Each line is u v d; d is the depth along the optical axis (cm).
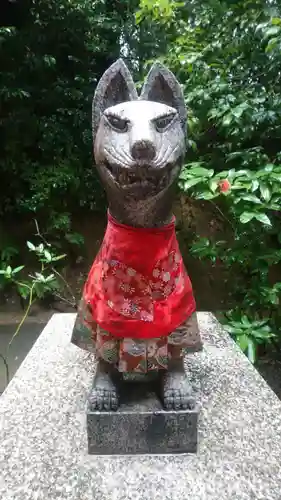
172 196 102
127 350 107
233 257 185
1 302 307
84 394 133
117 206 102
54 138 295
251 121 179
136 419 106
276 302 185
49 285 225
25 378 144
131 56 292
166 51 236
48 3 279
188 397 109
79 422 120
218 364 152
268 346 238
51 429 117
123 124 96
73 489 95
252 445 109
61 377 144
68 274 309
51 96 296
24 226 307
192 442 107
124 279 105
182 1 217
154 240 103
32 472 101
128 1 298
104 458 106
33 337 286
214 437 112
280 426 117
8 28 264
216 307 257
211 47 195
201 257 202
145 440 107
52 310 308
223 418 120
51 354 162
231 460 104
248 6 188
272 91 187
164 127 99
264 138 195
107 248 107
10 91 275
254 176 162
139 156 88
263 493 94
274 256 181
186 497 93
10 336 288
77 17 288
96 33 297
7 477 99
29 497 93
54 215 296
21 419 121
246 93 185
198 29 209
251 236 185
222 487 95
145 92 108
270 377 233
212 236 253
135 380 124
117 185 95
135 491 94
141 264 104
